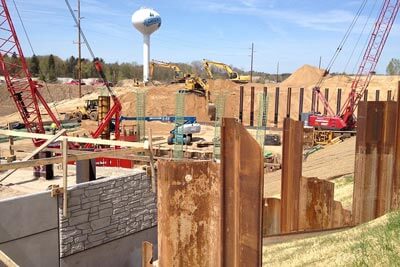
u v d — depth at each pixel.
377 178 5.51
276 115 45.78
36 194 8.30
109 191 9.57
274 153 26.06
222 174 3.30
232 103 50.44
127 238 10.09
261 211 3.10
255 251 3.12
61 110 49.62
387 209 5.50
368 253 4.48
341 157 14.77
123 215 9.95
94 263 9.38
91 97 56.56
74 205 8.88
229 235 3.32
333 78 56.12
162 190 3.73
